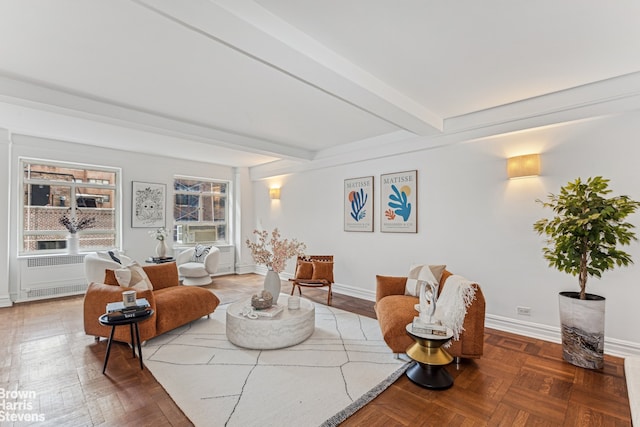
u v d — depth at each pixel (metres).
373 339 3.21
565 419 1.94
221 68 2.57
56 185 4.99
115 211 5.54
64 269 4.82
